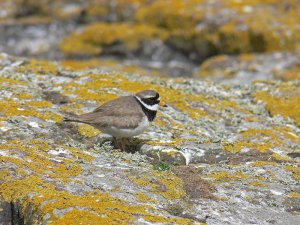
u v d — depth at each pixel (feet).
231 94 56.49
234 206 33.73
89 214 29.76
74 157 38.17
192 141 43.37
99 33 87.30
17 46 89.04
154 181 35.17
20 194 32.12
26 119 43.75
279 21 82.74
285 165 40.09
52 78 54.39
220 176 37.63
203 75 76.43
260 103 54.24
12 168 34.22
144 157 40.01
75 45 87.30
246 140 45.42
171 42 85.61
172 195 33.99
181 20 85.10
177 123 47.01
